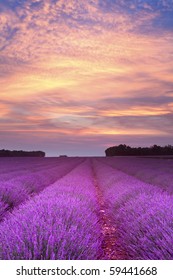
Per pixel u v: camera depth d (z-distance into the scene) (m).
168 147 120.94
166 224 3.93
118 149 150.25
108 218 7.55
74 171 22.28
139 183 9.97
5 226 3.89
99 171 24.09
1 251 3.02
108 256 4.34
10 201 7.82
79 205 5.79
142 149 139.75
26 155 120.44
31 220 3.94
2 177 13.98
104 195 10.84
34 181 12.52
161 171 18.73
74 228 3.71
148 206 5.37
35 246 2.94
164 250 3.30
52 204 5.29
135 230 4.46
